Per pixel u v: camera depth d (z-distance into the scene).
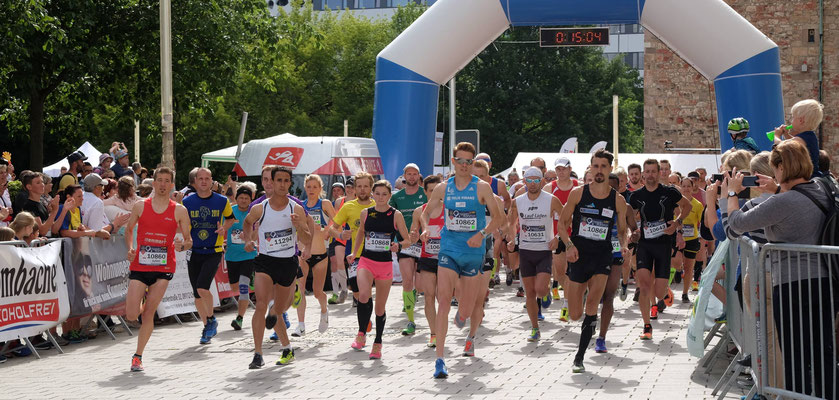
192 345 10.18
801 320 5.63
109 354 9.66
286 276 8.53
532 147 48.94
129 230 8.72
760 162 6.50
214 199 10.39
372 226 9.23
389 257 9.26
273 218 8.45
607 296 9.05
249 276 11.42
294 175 19.84
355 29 49.84
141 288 8.65
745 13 32.94
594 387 7.36
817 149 6.77
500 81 50.00
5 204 11.84
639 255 10.37
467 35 16.92
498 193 10.86
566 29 17.59
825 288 5.63
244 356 9.30
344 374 8.13
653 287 11.66
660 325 11.17
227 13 26.06
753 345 6.05
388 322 11.83
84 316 10.48
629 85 59.84
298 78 47.25
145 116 27.89
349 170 20.03
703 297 7.40
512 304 13.77
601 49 52.22
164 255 8.76
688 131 33.69
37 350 10.03
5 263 9.08
